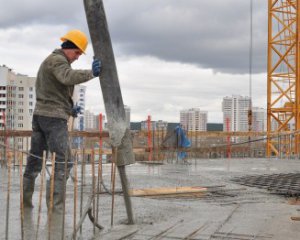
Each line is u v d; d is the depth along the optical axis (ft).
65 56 15.25
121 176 14.85
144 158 52.08
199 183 28.48
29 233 13.61
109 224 15.01
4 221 15.14
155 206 18.48
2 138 36.55
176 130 47.57
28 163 16.57
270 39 93.97
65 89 15.43
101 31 13.50
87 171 34.99
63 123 15.44
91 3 13.39
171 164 45.14
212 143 63.36
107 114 14.11
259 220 15.47
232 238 13.05
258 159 54.80
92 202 15.05
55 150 15.38
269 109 93.56
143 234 13.62
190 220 15.62
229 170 38.47
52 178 12.50
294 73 91.56
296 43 90.38
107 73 13.75
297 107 89.92
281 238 12.95
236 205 19.34
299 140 73.10
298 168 40.98
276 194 24.03
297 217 15.60
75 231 12.74
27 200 17.11
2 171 31.89
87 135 38.83
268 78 93.97
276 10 93.50
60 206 15.55
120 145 14.39
